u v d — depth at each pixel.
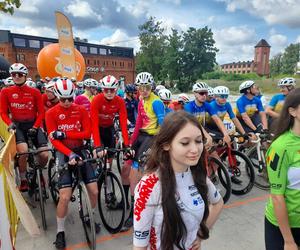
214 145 4.07
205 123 4.27
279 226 1.58
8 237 2.54
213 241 3.08
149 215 1.28
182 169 1.32
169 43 51.66
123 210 3.11
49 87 5.05
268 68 79.38
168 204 1.24
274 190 1.55
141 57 52.81
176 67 51.88
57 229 3.12
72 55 10.43
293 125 1.52
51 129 3.06
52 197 3.94
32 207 3.87
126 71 53.56
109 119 3.78
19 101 3.96
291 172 1.51
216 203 1.50
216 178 4.23
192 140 1.23
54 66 11.79
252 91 4.72
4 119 3.85
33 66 39.06
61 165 2.97
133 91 5.80
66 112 3.09
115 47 51.38
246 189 4.14
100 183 3.45
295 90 1.52
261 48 78.62
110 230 3.27
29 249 2.95
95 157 3.13
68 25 10.23
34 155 3.67
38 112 4.10
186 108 4.05
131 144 3.50
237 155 4.26
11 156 3.26
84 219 2.95
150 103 3.32
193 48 51.09
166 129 1.26
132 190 3.35
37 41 39.22
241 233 3.24
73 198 3.28
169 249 1.27
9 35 36.75
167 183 1.26
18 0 5.59
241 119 4.93
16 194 2.60
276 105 4.99
